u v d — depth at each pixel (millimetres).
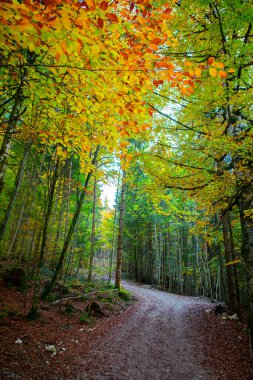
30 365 4520
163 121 6855
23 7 2631
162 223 29250
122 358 5785
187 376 5098
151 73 3908
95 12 3029
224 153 6156
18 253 17703
